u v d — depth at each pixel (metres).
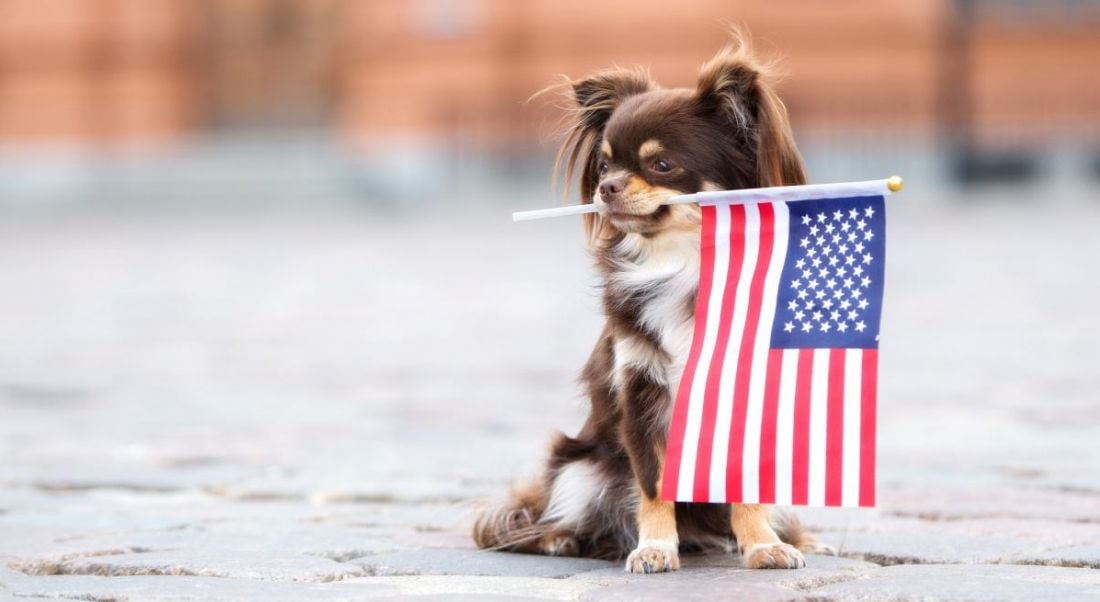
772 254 4.95
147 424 9.83
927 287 18.67
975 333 14.31
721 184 5.22
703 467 4.84
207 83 40.03
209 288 20.64
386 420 9.85
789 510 5.60
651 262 5.26
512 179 37.47
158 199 38.75
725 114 5.24
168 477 7.73
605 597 4.63
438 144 37.66
